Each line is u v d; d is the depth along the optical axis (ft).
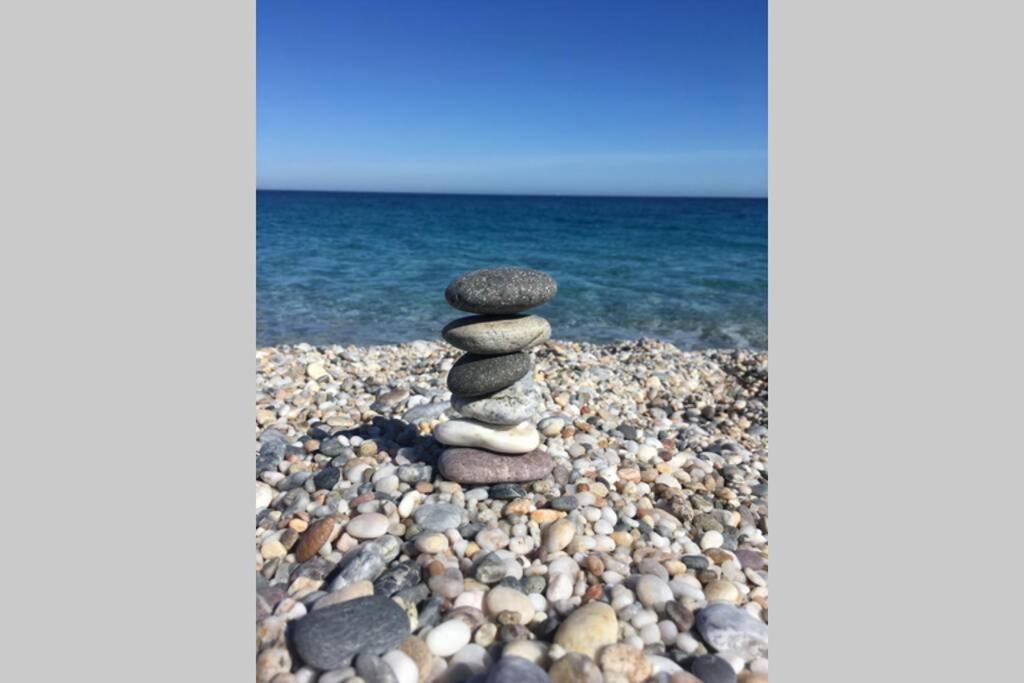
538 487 1.74
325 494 1.70
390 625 1.17
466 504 1.66
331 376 3.14
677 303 6.45
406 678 1.10
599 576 1.40
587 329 5.43
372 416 2.40
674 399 3.04
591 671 1.09
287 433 2.21
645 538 1.58
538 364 3.45
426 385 2.89
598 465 1.95
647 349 4.27
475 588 1.33
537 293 1.65
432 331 5.20
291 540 1.48
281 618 1.21
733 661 1.20
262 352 3.50
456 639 1.19
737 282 7.63
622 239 12.18
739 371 3.68
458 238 11.98
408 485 1.76
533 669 1.07
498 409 1.70
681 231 13.60
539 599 1.32
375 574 1.36
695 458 2.10
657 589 1.33
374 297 6.45
